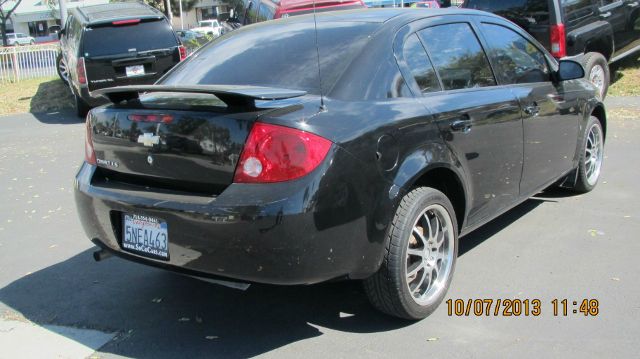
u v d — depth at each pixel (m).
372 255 3.21
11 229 5.65
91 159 3.74
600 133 5.80
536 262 4.31
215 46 4.32
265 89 3.08
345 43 3.64
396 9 4.17
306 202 2.91
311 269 3.00
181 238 3.11
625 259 4.28
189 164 3.15
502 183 4.25
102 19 11.38
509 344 3.31
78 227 5.64
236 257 2.98
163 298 4.11
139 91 3.32
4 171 8.00
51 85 16.42
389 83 3.51
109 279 4.45
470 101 3.90
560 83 5.05
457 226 3.81
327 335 3.51
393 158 3.28
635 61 12.59
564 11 9.08
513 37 4.73
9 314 3.96
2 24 38.06
